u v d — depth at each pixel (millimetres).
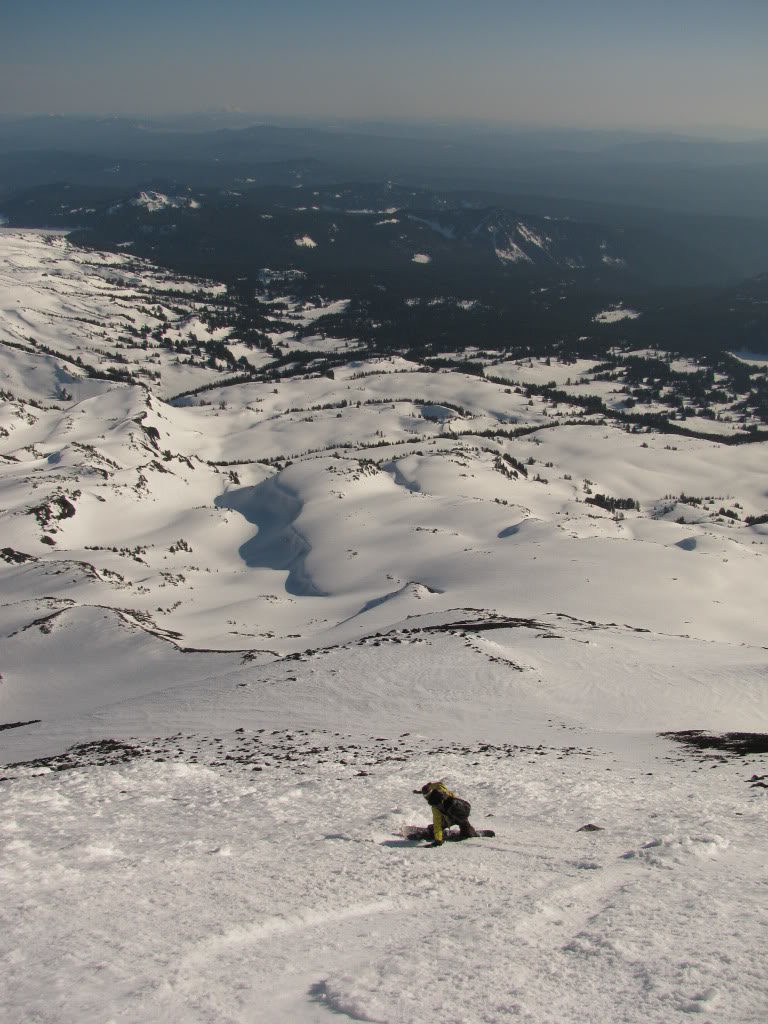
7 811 17719
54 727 43094
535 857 13258
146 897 10711
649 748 30406
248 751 31109
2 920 9695
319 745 32312
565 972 7828
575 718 38812
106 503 181625
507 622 65688
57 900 10523
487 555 126438
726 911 9641
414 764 25562
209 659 65125
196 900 10562
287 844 14500
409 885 11422
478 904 10375
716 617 99500
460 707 40406
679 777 23016
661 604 101438
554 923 9500
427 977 7695
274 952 8586
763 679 45562
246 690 45281
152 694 49438
